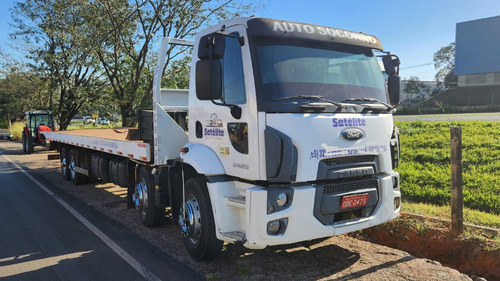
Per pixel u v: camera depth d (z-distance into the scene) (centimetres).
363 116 441
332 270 458
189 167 529
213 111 470
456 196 547
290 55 431
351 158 434
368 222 442
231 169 440
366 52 501
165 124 582
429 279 430
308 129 397
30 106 3569
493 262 489
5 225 687
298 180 393
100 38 1584
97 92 2077
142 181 666
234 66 435
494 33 4944
